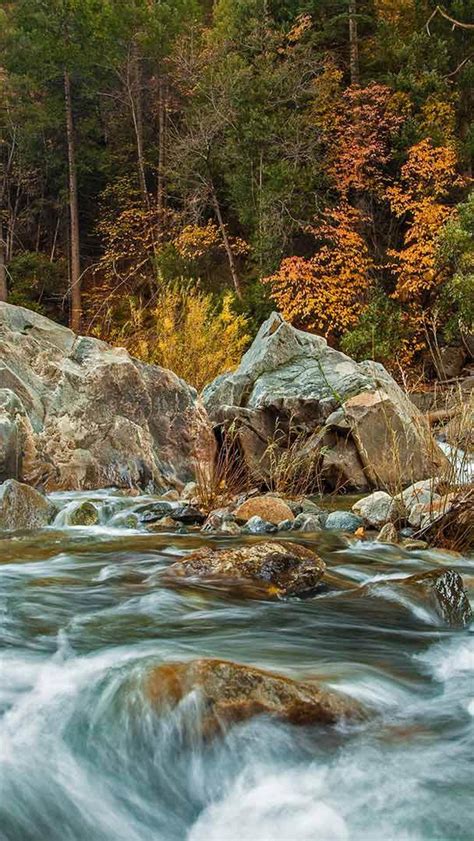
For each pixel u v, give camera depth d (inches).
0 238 1070.4
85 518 238.4
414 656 119.5
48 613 136.8
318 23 914.7
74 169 1051.9
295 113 855.7
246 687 92.4
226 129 878.4
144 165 1138.0
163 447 324.2
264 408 343.6
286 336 384.8
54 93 1130.0
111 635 124.3
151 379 329.4
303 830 76.0
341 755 87.2
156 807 82.7
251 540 210.4
